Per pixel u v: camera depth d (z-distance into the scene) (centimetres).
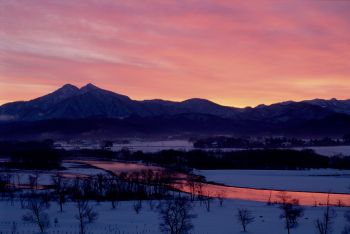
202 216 15238
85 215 13700
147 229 12562
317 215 15475
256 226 13400
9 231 12125
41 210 15325
